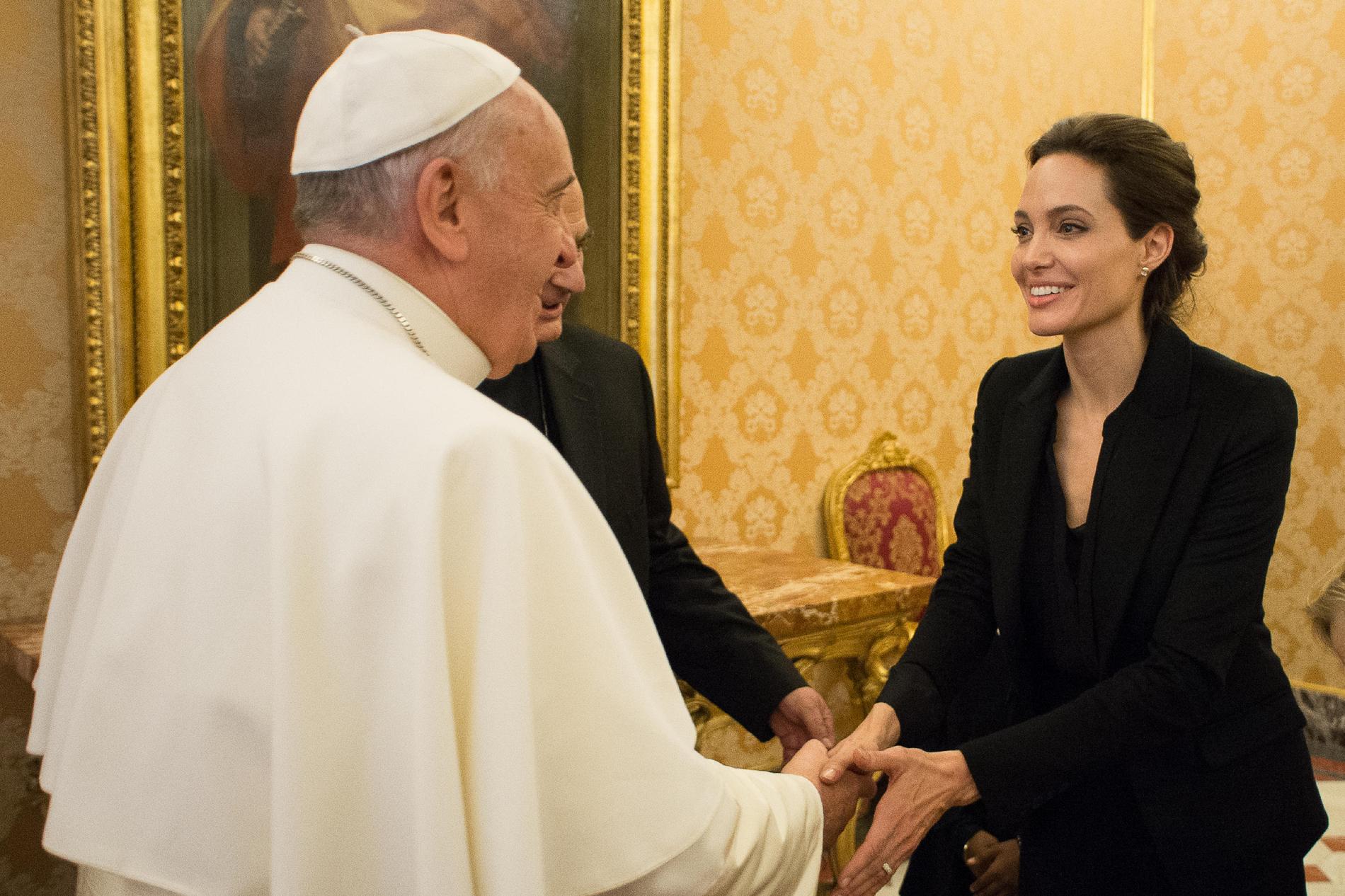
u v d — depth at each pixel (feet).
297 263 3.64
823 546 13.79
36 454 8.38
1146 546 5.36
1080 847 5.74
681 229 11.65
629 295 11.23
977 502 6.55
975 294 15.58
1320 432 16.48
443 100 3.41
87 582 3.54
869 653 9.99
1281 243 16.87
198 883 2.85
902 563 13.76
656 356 11.41
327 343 3.27
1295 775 5.54
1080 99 17.24
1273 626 17.06
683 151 11.91
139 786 2.93
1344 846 12.21
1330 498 16.37
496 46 10.07
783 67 12.84
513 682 2.77
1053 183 5.40
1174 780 5.41
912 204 14.52
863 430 14.19
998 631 6.54
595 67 10.82
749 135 12.55
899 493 13.97
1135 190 5.27
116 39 8.16
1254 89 17.10
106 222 8.21
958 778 5.12
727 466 12.69
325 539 2.89
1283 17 16.74
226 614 2.94
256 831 2.86
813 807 3.66
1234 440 5.27
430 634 2.72
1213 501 5.33
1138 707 5.16
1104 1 17.49
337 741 2.79
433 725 2.68
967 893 6.89
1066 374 5.96
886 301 14.30
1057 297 5.43
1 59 8.05
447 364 3.57
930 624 6.34
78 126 8.10
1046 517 5.82
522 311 3.73
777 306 13.03
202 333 8.69
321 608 2.85
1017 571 5.80
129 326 8.38
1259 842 5.39
